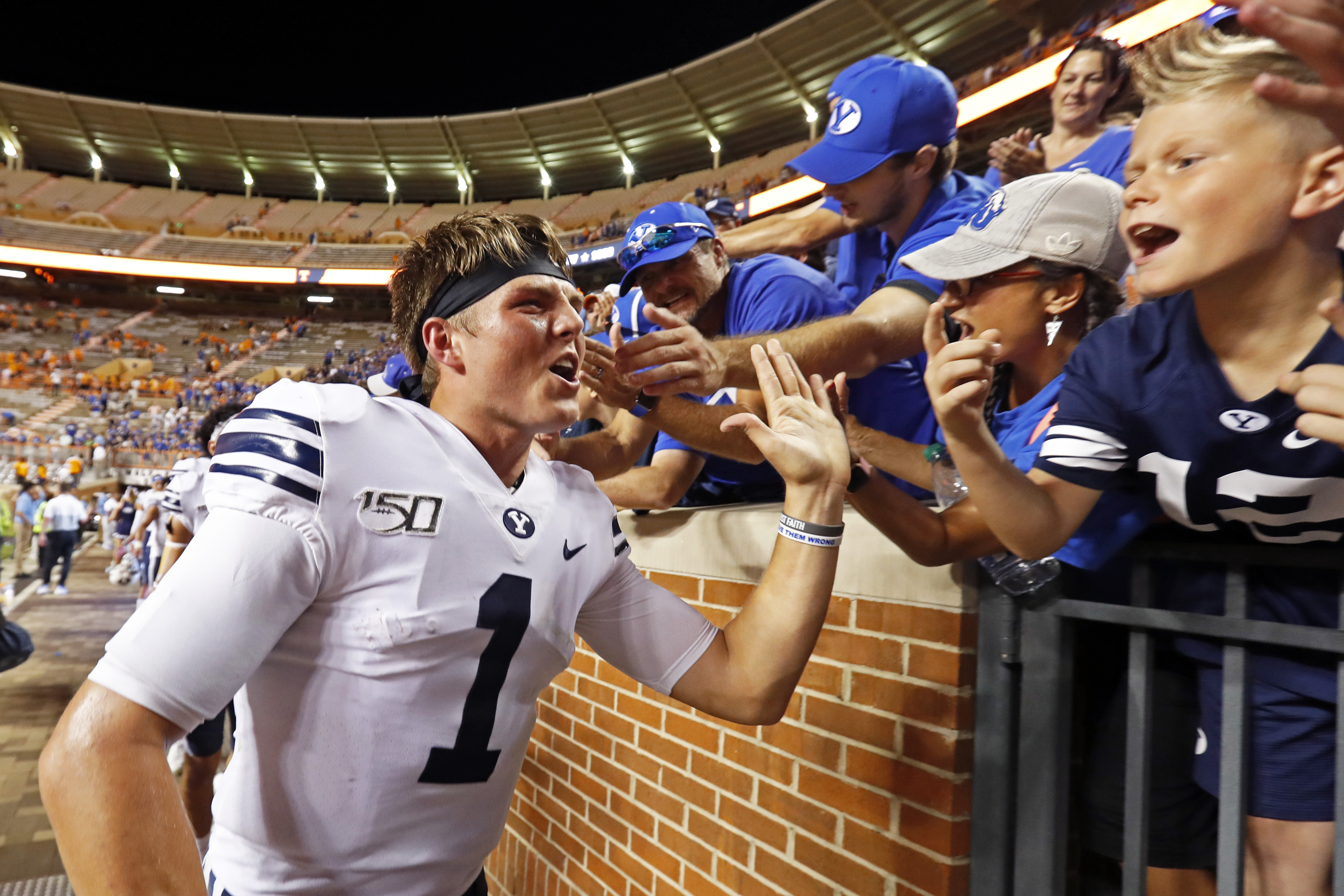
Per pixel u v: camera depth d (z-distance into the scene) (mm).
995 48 19250
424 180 33500
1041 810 1208
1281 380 793
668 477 2184
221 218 33062
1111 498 1163
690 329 1387
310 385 964
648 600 1236
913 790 1370
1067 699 1208
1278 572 1046
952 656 1321
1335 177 746
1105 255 1344
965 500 1327
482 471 1010
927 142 2064
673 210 2211
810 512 1157
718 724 1866
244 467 859
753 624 1175
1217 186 796
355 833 941
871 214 2215
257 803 944
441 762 965
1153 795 1268
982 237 1416
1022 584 1233
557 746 2600
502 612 972
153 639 788
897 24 19984
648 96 26359
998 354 973
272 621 848
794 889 1610
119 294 30781
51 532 10016
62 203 32125
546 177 32312
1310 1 592
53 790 748
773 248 3186
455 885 1063
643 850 2119
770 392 1225
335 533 878
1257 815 1115
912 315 1755
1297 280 827
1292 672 1051
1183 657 1257
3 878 2873
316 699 917
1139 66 887
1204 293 902
